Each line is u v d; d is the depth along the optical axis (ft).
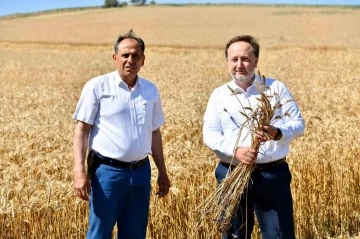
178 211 20.42
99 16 328.49
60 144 29.76
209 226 20.08
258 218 16.19
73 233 19.29
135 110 16.03
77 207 19.40
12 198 19.62
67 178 22.15
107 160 15.80
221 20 280.31
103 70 119.75
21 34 255.50
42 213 18.80
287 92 16.10
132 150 15.83
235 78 15.92
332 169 23.97
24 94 69.15
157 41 200.34
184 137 33.58
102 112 15.88
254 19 276.21
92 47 197.98
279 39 190.90
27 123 38.88
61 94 69.87
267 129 14.84
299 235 22.31
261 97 14.90
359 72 88.38
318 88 63.10
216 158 23.84
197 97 59.36
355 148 25.34
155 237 20.22
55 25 291.58
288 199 15.94
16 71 114.21
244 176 15.21
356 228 23.16
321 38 189.26
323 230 22.85
